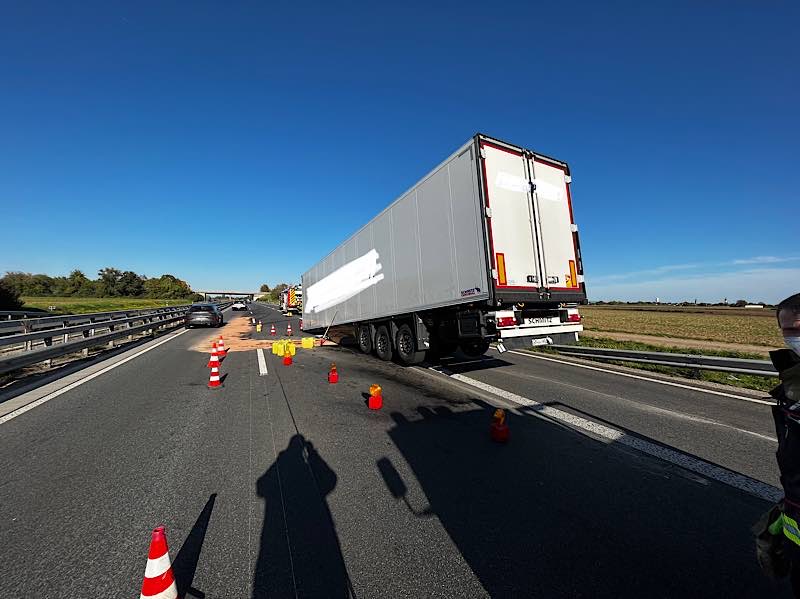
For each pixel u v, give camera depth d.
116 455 3.88
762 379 7.33
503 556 2.38
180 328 21.39
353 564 2.29
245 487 3.23
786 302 1.54
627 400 6.03
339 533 2.60
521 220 6.80
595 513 2.88
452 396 6.29
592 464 3.73
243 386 6.98
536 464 3.72
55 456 3.86
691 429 4.70
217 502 3.00
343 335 13.19
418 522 2.74
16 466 3.64
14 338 7.25
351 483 3.31
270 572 2.21
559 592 2.08
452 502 3.01
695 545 2.51
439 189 7.47
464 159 6.78
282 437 4.38
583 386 6.99
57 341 12.38
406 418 5.12
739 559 2.37
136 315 15.07
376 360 10.23
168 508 2.91
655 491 3.21
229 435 4.44
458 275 6.97
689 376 7.75
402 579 2.17
